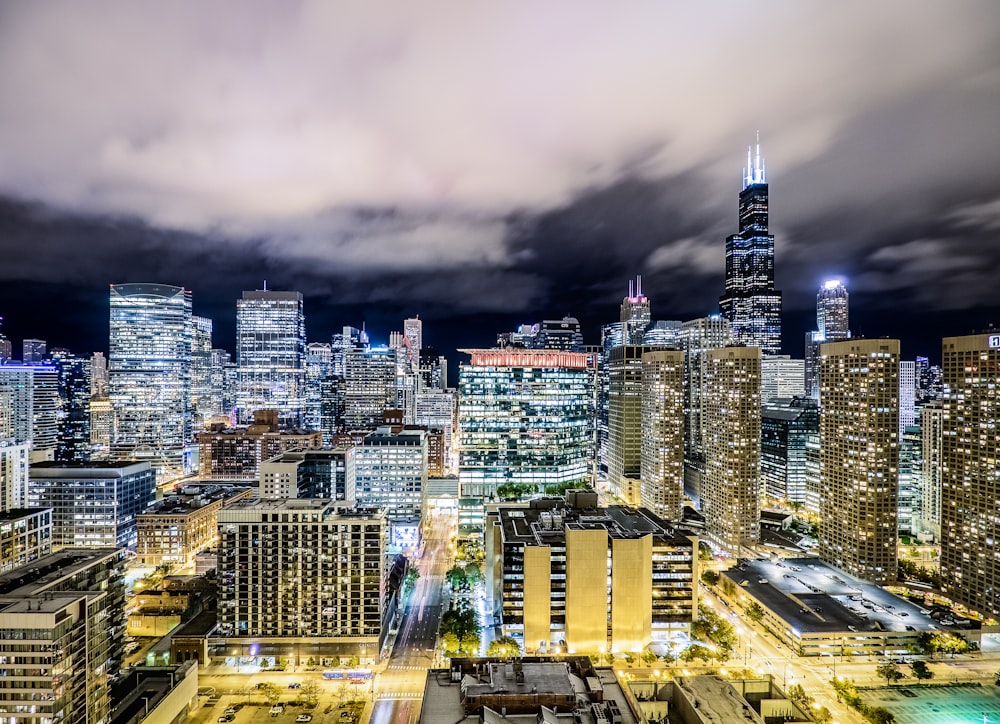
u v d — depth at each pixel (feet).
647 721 488.02
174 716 610.24
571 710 460.14
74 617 522.88
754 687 535.19
